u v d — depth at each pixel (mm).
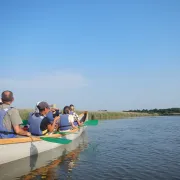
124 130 11102
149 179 3586
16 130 3916
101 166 4266
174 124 15211
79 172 3861
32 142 4668
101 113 23031
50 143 5449
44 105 4867
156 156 5184
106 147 6293
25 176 3564
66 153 5320
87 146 6406
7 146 3988
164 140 7727
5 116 3895
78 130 7926
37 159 4578
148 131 10750
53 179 3475
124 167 4227
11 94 3955
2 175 3553
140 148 6176
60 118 6598
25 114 12477
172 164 4480
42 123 4844
